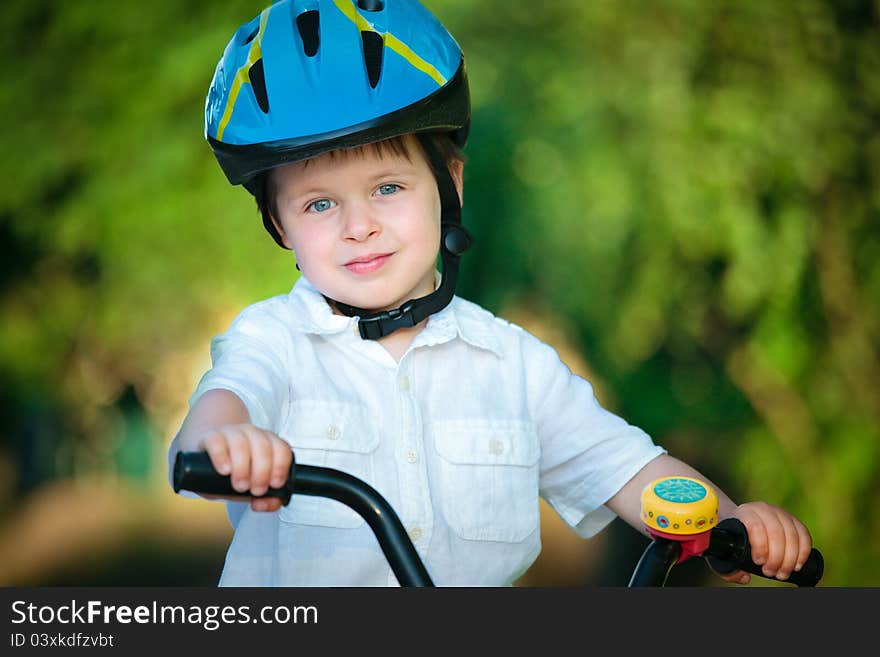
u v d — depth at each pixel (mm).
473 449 6699
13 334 19766
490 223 18000
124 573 25031
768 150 17594
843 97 17969
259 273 17812
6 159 18516
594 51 17641
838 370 17984
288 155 6172
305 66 6258
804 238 17547
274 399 6242
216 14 18500
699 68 17781
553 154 17625
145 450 25109
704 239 17484
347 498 4914
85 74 18703
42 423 24234
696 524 5156
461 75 6613
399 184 6469
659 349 20234
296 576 6410
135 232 17984
